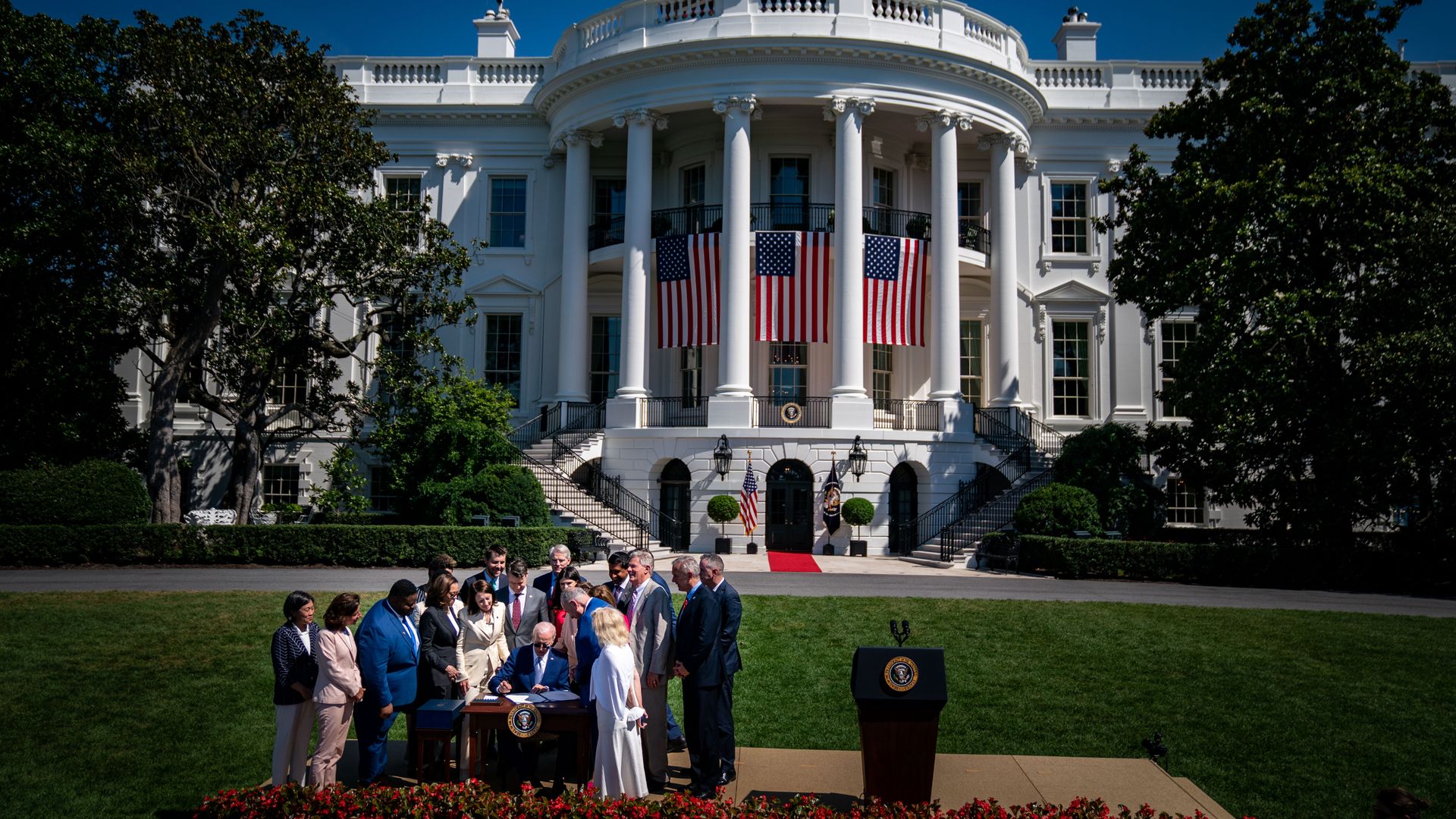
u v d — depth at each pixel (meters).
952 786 8.63
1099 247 33.88
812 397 28.91
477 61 34.91
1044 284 33.75
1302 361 21.38
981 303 33.84
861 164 29.31
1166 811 7.99
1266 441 22.27
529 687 8.96
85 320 23.75
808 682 12.44
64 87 22.58
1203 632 14.92
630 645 8.38
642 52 29.17
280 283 24.91
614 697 7.51
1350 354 20.84
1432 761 9.81
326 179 25.38
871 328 28.66
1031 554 22.83
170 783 9.04
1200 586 20.53
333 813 6.82
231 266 23.84
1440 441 20.12
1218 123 24.19
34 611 15.28
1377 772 9.55
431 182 34.53
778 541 28.31
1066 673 12.84
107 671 12.29
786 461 28.08
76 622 14.62
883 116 31.09
